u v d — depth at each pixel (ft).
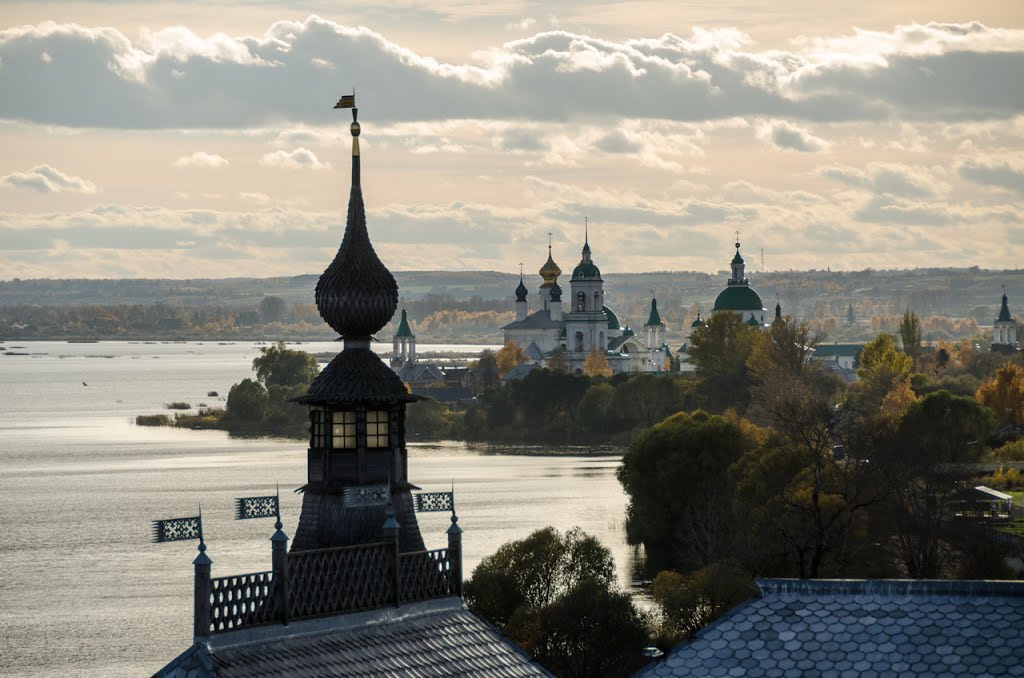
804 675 214.69
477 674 237.86
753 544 560.20
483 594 504.43
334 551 233.14
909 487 648.79
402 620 241.14
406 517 248.32
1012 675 208.03
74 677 517.14
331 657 225.35
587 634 469.98
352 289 246.68
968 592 221.05
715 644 221.46
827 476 614.75
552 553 520.42
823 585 226.38
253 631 220.84
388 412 248.11
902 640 216.13
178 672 212.64
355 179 253.85
